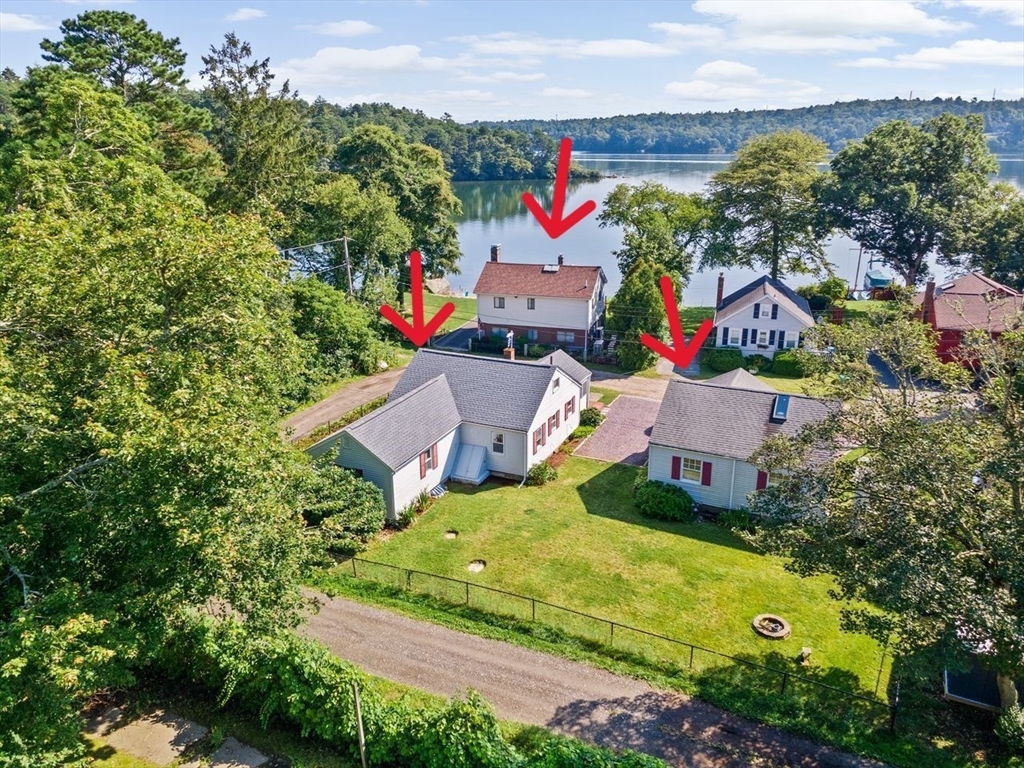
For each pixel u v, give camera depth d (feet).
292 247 147.33
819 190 181.06
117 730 50.29
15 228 48.26
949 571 44.06
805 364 58.80
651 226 185.88
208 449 41.14
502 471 99.81
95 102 88.74
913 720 53.06
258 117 141.49
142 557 42.93
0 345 41.42
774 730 52.26
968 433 48.57
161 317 51.26
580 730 52.19
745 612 67.56
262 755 48.32
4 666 32.63
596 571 74.84
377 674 58.18
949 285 152.87
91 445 44.32
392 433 87.76
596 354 159.74
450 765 45.14
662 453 91.66
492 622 65.41
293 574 49.90
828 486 55.11
